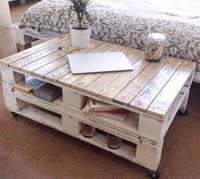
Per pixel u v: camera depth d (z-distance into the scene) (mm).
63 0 2156
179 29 1678
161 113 1101
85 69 1381
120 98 1182
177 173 1324
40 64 1437
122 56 1531
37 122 1630
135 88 1256
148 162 1247
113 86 1266
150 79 1332
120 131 1267
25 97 1516
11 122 1636
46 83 1518
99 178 1292
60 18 1984
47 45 1665
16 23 3168
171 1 2268
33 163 1360
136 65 1460
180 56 1622
